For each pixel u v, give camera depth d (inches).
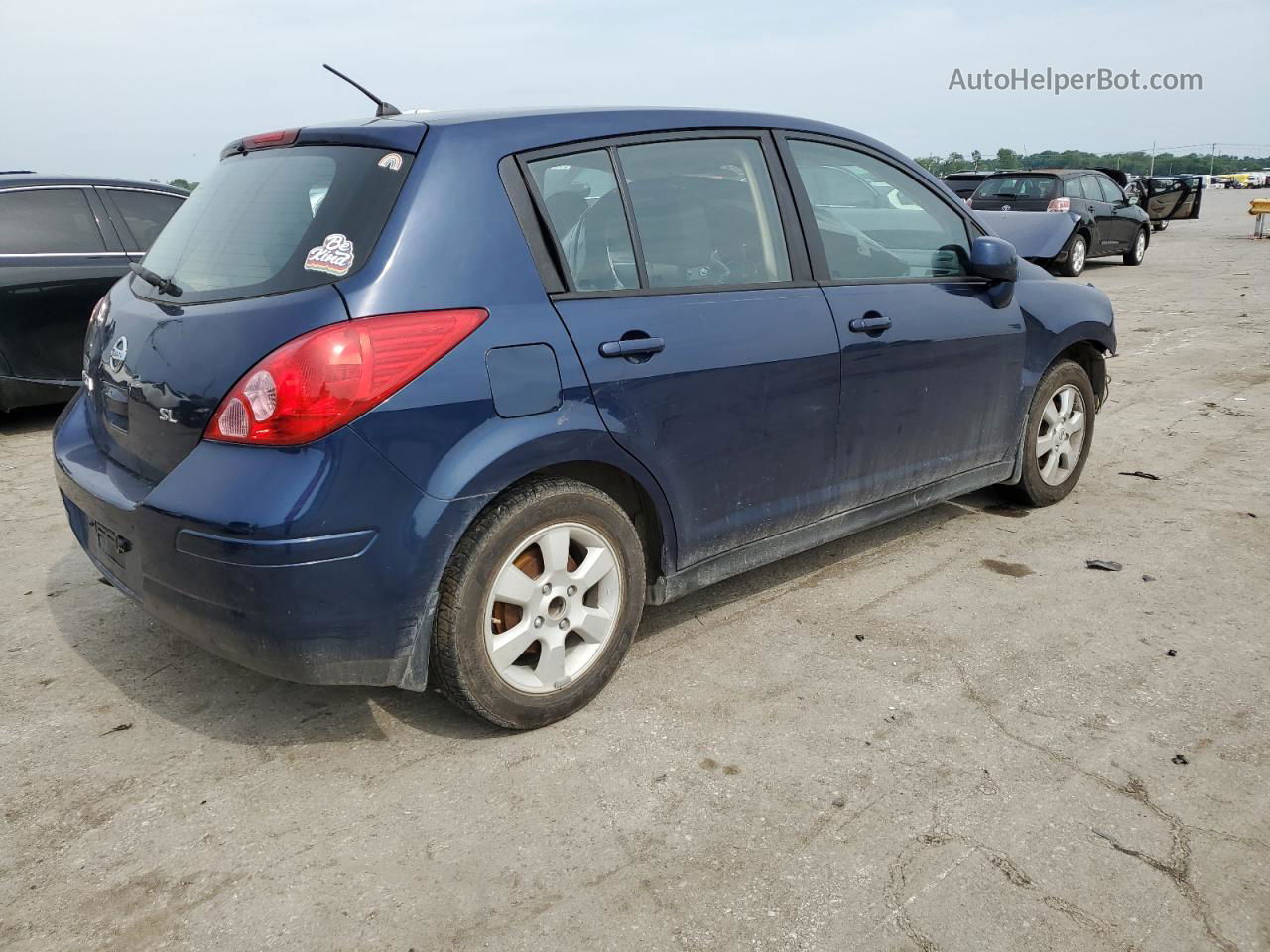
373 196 102.0
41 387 253.6
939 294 153.7
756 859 92.8
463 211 104.3
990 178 619.8
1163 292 500.1
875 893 88.0
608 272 115.3
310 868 92.7
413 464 97.9
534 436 104.6
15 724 118.1
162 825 99.3
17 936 84.8
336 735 115.0
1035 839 94.9
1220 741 111.0
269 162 117.1
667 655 132.5
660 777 105.6
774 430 130.4
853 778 104.7
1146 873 90.3
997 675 126.2
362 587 97.6
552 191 112.1
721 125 131.5
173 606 101.8
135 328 111.9
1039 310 172.6
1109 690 122.3
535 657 115.0
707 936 83.7
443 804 101.7
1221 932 83.4
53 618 147.0
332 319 94.7
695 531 125.9
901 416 148.6
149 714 120.1
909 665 129.0
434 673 109.3
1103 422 253.8
